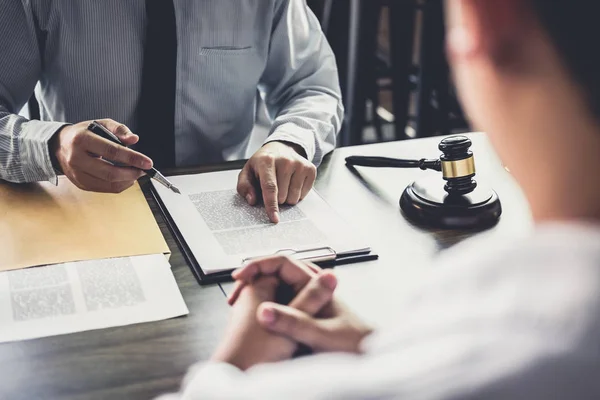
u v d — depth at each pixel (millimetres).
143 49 1586
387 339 412
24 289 945
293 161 1276
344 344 736
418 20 3828
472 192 1201
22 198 1214
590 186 396
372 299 948
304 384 419
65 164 1228
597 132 384
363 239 1098
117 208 1180
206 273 994
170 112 1614
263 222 1152
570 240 385
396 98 3176
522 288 379
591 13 368
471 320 381
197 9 1577
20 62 1518
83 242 1067
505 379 350
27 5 1500
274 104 1762
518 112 403
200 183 1300
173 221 1150
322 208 1207
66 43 1548
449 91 3312
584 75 377
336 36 2871
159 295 947
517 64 395
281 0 1678
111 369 806
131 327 880
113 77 1579
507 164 437
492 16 390
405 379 375
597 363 344
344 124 3064
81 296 935
